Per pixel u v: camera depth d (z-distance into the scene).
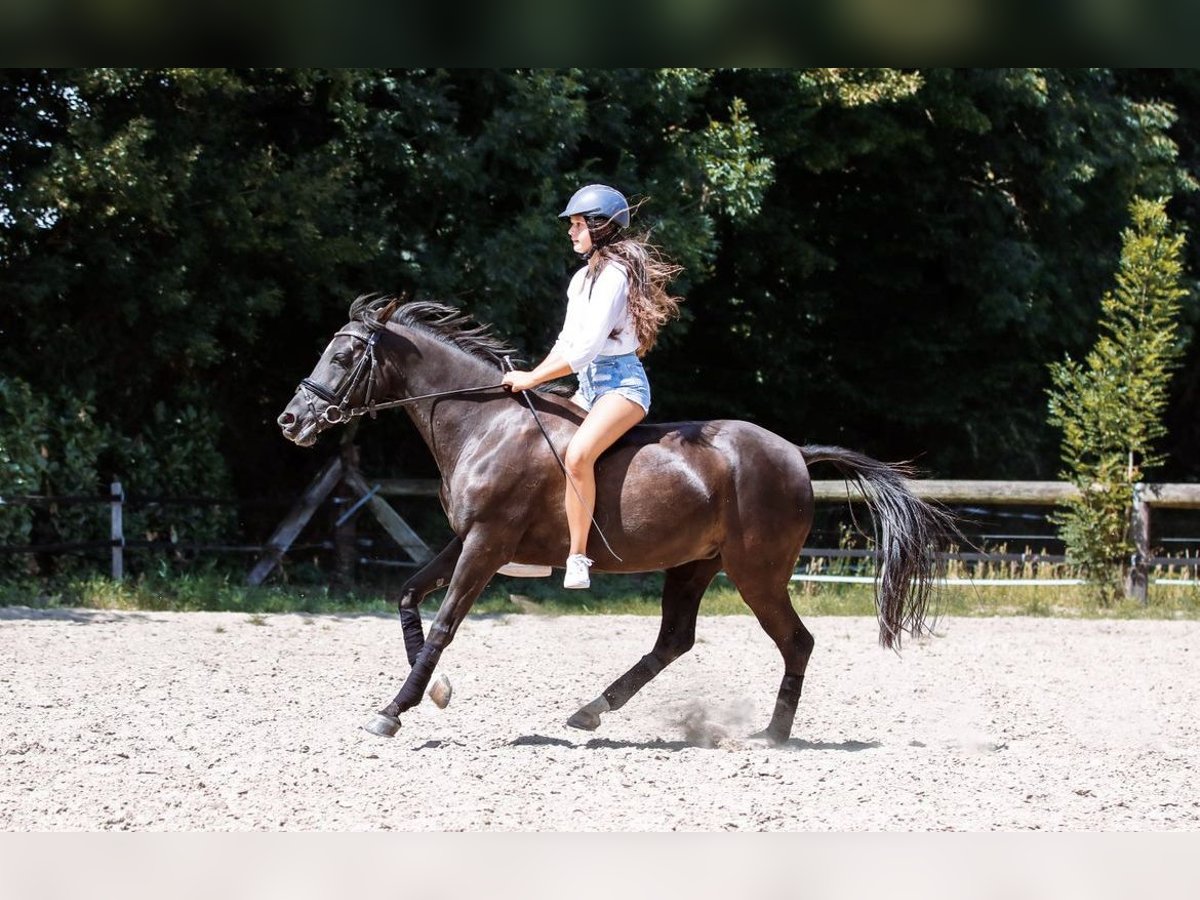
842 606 14.98
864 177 21.17
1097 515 16.03
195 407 16.17
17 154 14.26
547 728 7.86
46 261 14.16
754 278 20.98
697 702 9.00
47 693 8.51
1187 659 11.73
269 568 15.90
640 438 7.27
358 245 15.08
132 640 11.23
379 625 13.09
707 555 7.42
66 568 14.57
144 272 14.58
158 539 15.73
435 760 6.62
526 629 13.03
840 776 6.46
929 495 16.39
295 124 16.30
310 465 18.47
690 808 5.79
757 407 21.80
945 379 21.64
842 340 21.86
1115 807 5.95
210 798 5.79
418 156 15.71
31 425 14.23
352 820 5.48
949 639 12.84
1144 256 16.53
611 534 7.13
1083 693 9.79
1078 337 21.92
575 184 16.39
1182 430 25.28
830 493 17.06
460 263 15.91
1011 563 17.23
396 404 7.43
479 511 7.13
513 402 7.33
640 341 7.15
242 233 14.58
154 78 14.29
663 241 16.12
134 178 13.34
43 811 5.54
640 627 13.36
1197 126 24.12
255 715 7.95
